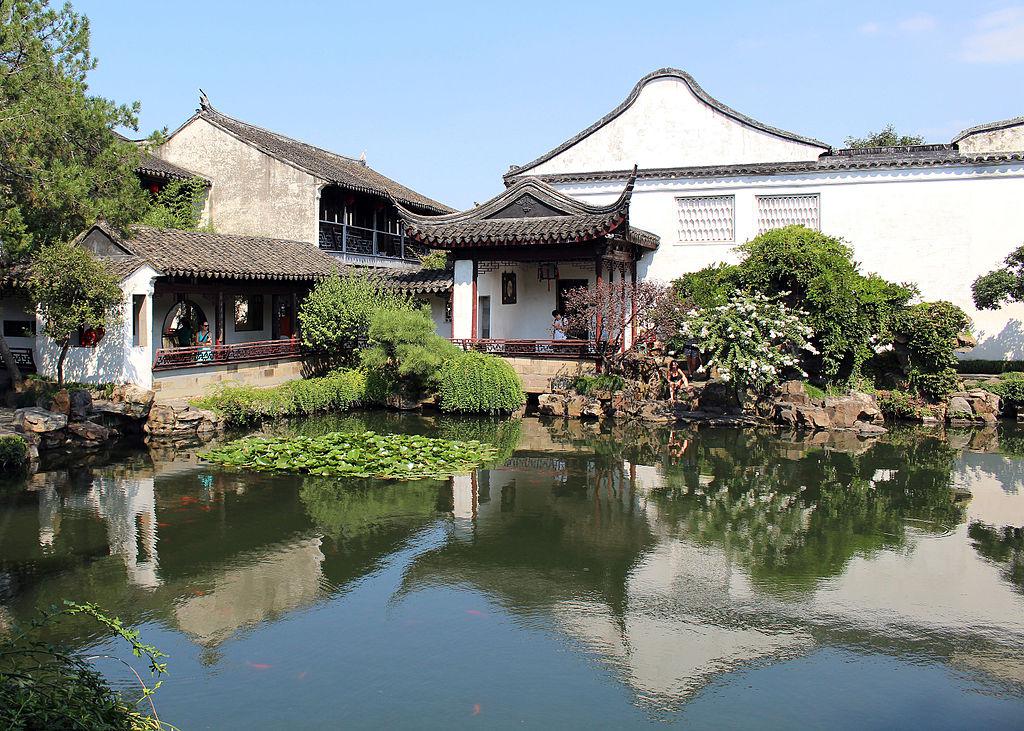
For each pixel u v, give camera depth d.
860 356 21.55
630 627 8.37
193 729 6.47
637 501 12.98
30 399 17.25
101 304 16.78
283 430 19.08
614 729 6.54
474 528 11.56
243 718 6.65
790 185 25.34
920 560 10.24
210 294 22.30
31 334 19.41
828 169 24.88
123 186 18.30
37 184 16.47
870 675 7.38
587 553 10.53
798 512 12.37
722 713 6.77
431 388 22.28
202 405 18.89
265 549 10.64
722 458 16.25
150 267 18.39
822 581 9.55
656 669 7.51
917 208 24.44
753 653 7.80
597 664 7.61
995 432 19.50
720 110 25.94
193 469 14.93
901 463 15.81
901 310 22.41
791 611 8.73
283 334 25.44
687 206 26.39
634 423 20.44
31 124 16.14
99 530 11.35
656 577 9.71
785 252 21.58
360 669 7.49
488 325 24.78
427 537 11.16
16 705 5.00
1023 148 24.02
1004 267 23.58
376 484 14.00
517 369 22.91
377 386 22.59
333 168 31.66
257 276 21.33
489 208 23.45
